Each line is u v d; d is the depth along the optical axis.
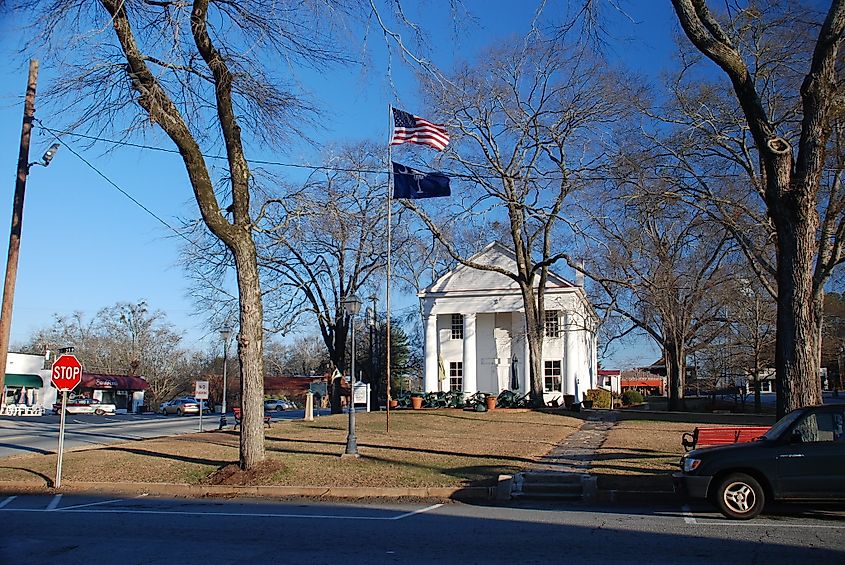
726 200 23.00
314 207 19.31
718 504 11.30
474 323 49.47
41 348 86.81
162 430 35.50
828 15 13.51
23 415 54.50
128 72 15.65
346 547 9.20
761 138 14.29
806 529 10.29
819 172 13.88
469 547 9.16
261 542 9.58
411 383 92.50
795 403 13.71
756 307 41.66
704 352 50.75
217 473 16.97
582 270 36.19
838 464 10.96
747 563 8.08
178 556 8.66
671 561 8.20
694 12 13.71
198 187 16.39
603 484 14.56
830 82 13.80
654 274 35.59
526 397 42.84
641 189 23.06
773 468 11.13
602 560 8.28
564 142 35.44
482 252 48.00
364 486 15.37
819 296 21.58
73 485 16.56
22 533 10.37
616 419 33.84
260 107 17.19
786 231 14.10
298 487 15.47
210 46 15.95
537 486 14.98
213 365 94.44
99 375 69.75
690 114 24.02
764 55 23.05
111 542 9.60
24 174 22.70
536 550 8.94
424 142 26.47
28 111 22.84
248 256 17.06
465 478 16.00
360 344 63.38
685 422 31.91
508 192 37.56
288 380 89.75
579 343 49.44
